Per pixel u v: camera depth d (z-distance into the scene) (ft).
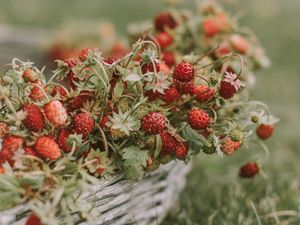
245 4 6.17
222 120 1.70
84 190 1.43
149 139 1.55
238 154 2.60
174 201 1.98
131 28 2.30
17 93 1.51
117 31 4.98
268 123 1.73
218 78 1.61
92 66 1.52
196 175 2.36
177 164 1.88
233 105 1.73
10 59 3.79
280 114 3.21
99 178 1.51
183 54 2.20
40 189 1.35
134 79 1.51
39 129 1.44
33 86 1.53
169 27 2.21
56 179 1.37
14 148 1.41
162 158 1.60
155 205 1.78
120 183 1.57
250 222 1.98
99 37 3.92
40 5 5.92
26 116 1.42
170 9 2.27
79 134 1.47
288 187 2.26
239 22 5.43
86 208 1.36
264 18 5.73
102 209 1.53
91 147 1.56
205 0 2.28
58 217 1.41
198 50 2.21
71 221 1.40
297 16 5.96
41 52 3.82
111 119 1.49
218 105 1.66
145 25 2.29
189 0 5.99
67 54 3.78
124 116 1.49
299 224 2.00
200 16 2.28
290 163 2.55
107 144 1.54
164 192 1.81
